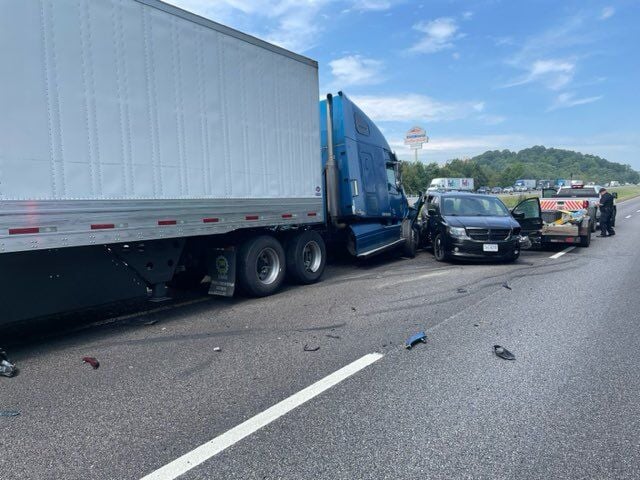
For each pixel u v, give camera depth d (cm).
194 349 527
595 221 1961
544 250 1406
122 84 556
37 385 431
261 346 535
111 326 625
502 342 541
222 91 687
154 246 640
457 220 1149
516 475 289
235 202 713
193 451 318
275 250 817
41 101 482
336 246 1155
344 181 1043
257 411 375
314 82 881
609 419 358
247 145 732
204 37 657
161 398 401
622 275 957
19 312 502
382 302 745
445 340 550
